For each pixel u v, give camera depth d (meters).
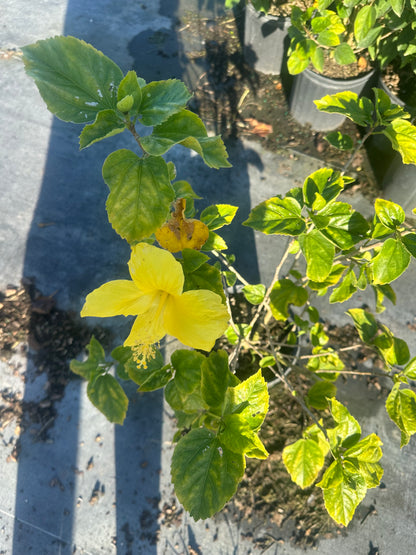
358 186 1.19
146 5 1.60
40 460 0.87
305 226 0.47
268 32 1.27
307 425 0.86
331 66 1.14
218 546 0.79
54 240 1.12
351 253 0.53
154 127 0.34
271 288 0.67
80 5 1.60
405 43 1.00
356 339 0.99
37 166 1.24
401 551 0.79
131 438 0.89
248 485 0.82
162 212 0.33
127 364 0.53
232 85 1.38
